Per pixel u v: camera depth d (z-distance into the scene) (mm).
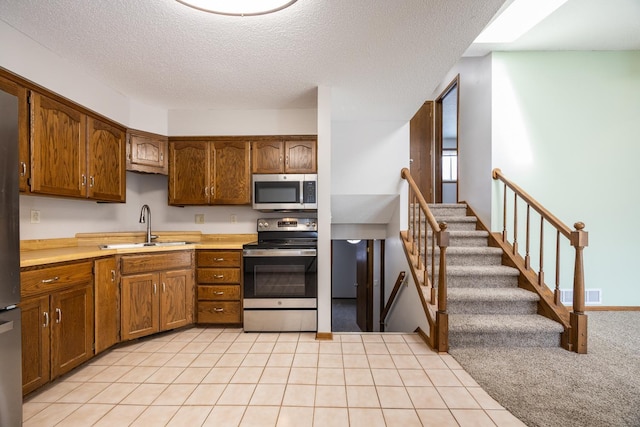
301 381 2092
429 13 1855
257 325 3000
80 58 2381
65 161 2420
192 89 2971
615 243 3641
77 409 1790
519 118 3666
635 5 2834
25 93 2104
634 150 3656
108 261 2506
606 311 3607
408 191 3641
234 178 3408
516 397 1895
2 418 1383
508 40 3445
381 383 2062
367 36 2094
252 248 3008
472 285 3211
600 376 2135
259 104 3381
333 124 3910
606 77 3648
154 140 3346
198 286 3096
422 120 5402
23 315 1811
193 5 1641
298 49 2256
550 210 3646
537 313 2920
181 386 2033
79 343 2209
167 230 3695
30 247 2473
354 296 7488
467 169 4238
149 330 2764
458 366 2293
